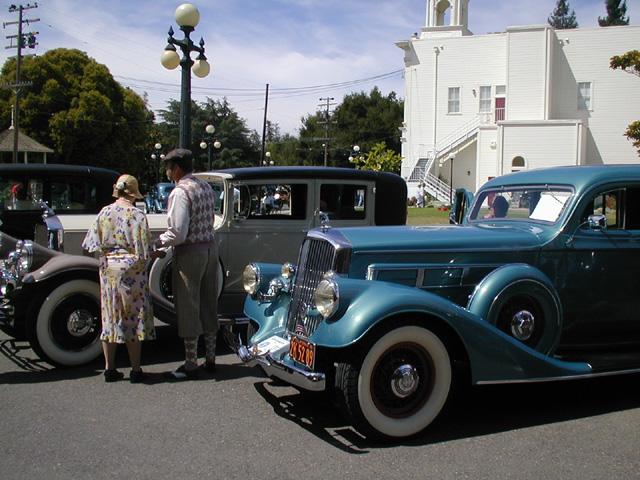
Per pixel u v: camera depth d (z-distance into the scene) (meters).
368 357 3.53
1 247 5.78
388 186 7.32
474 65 37.28
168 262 5.80
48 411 4.11
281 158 65.75
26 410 4.12
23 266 4.90
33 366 5.21
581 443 3.67
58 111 36.88
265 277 4.73
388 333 3.56
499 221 5.21
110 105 37.78
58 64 37.31
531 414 4.20
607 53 34.53
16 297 4.99
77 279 5.02
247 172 6.41
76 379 4.86
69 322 5.06
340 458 3.42
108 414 4.07
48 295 4.93
